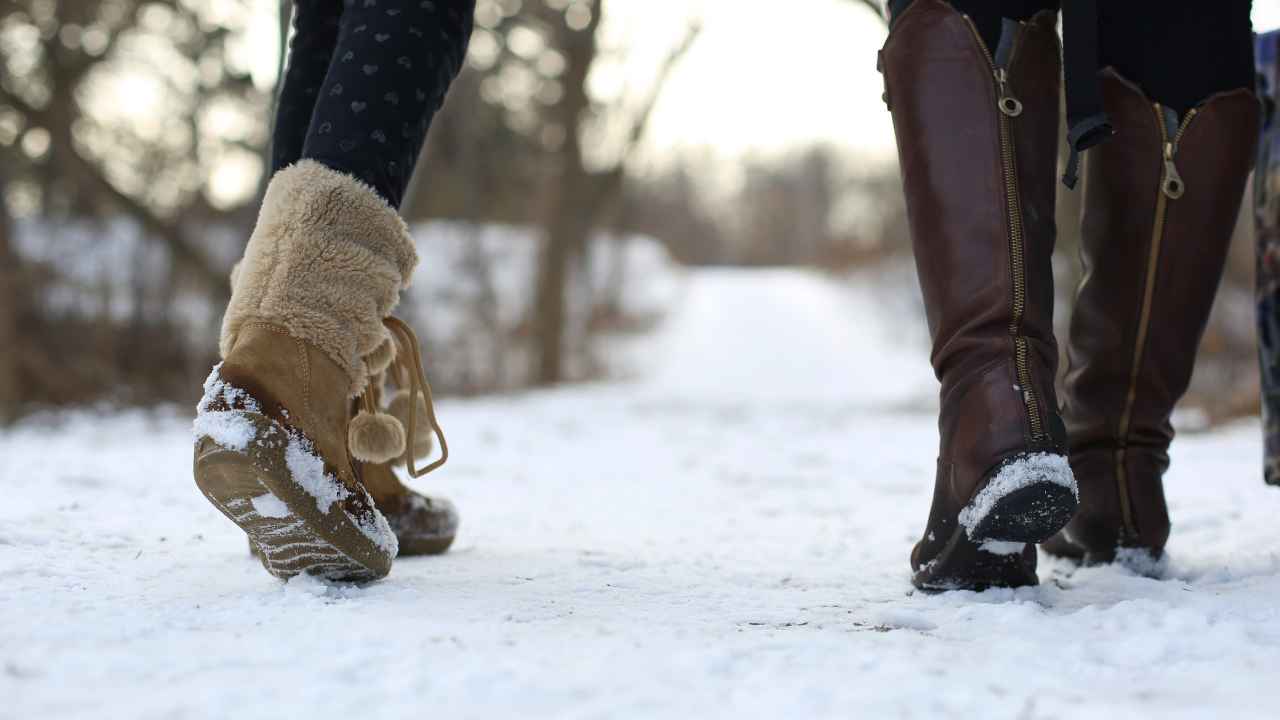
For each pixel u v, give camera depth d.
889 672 1.09
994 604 1.39
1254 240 2.04
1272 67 2.01
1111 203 1.78
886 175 42.03
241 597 1.42
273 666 1.07
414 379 1.59
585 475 3.59
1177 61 1.74
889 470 3.80
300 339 1.44
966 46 1.55
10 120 9.97
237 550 1.84
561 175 13.65
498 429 5.65
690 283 38.72
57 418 7.87
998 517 1.43
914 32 1.57
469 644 1.18
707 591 1.58
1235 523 2.29
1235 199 1.77
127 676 1.03
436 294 12.82
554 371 13.54
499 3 13.08
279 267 1.46
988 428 1.45
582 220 14.38
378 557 1.50
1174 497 2.71
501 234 15.85
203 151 10.21
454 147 13.42
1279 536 2.08
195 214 10.08
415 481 3.29
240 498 1.39
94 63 9.95
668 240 65.06
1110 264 1.79
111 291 9.21
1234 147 1.75
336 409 1.47
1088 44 1.48
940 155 1.54
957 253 1.52
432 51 1.54
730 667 1.10
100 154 10.34
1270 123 2.00
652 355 19.66
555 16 13.35
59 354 8.99
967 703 0.99
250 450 1.35
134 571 1.62
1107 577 1.66
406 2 1.54
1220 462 3.57
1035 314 1.50
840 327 27.53
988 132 1.53
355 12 1.55
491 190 15.09
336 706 0.95
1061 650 1.19
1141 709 0.98
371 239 1.49
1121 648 1.19
